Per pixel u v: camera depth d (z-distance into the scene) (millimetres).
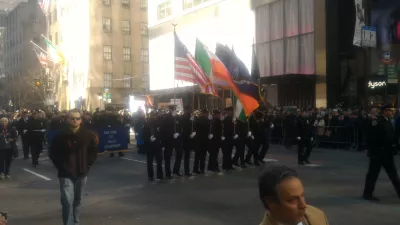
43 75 59750
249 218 7164
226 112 13648
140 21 55469
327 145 18422
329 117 18391
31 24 75375
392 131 8156
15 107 62125
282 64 27203
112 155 16922
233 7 30875
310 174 11539
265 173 2180
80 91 53906
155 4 40531
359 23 21234
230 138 12648
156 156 11180
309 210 2318
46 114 20625
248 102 12094
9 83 68812
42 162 15742
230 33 31172
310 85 25109
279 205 2113
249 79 12406
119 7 53938
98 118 16641
